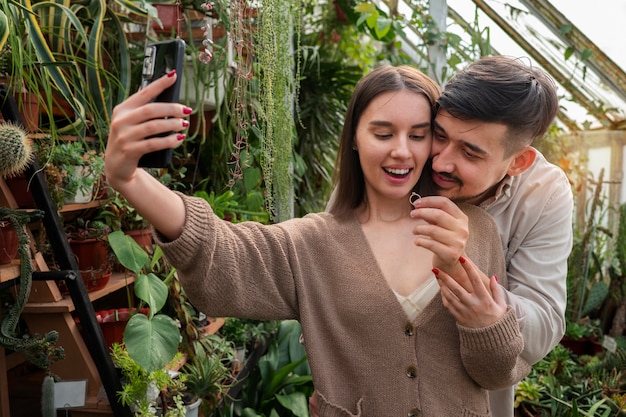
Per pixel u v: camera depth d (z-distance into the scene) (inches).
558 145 138.9
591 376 103.2
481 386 36.1
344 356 36.3
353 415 35.6
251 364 85.4
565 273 41.6
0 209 44.5
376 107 35.5
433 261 33.4
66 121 63.9
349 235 37.9
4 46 46.7
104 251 61.4
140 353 53.8
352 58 126.5
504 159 34.4
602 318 131.3
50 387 48.2
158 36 73.9
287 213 65.4
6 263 47.1
